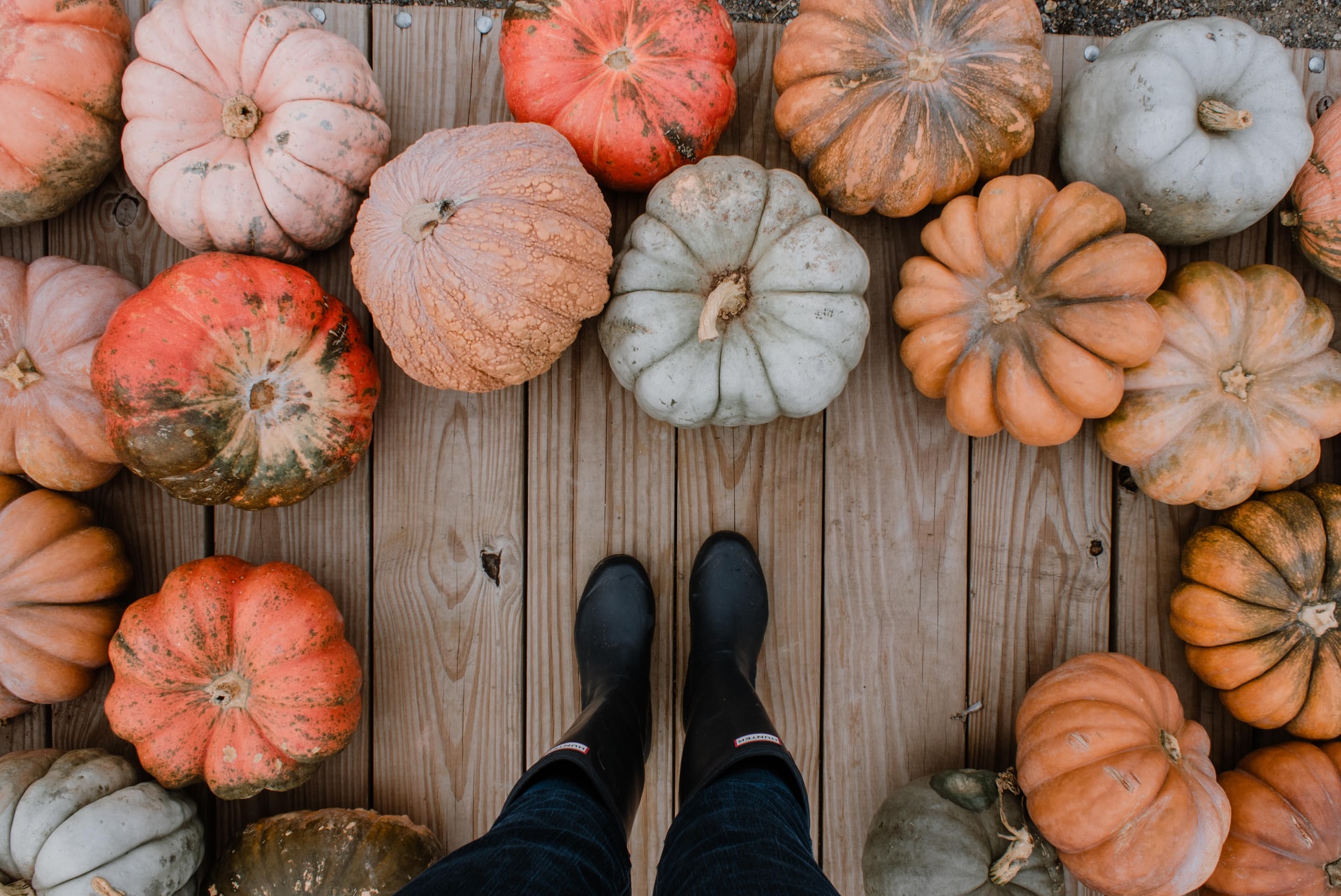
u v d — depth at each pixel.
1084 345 1.50
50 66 1.50
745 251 1.48
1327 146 1.64
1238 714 1.68
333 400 1.50
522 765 1.78
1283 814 1.59
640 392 1.53
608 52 1.49
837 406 1.80
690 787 1.33
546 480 1.78
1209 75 1.53
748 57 1.79
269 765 1.55
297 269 1.50
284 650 1.52
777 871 1.03
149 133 1.49
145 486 1.76
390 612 1.77
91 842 1.48
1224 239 1.80
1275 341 1.59
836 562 1.80
